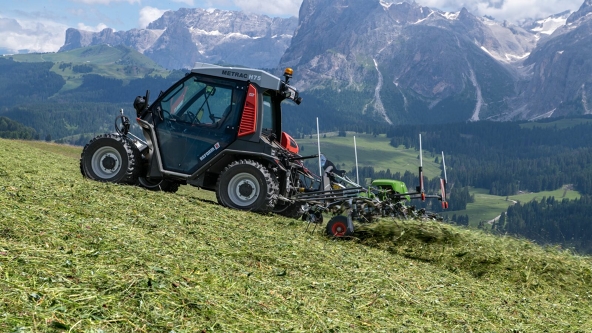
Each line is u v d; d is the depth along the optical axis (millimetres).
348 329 4371
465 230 8898
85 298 3740
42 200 7137
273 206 10461
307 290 5312
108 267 4504
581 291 7441
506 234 9219
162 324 3641
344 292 5496
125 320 3559
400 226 8562
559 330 5410
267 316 4270
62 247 4926
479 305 5914
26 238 5004
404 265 7406
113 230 5988
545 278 7664
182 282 4500
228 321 3953
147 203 8547
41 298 3598
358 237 8633
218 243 6613
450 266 7828
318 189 11664
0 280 3748
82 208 7121
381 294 5641
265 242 7188
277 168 10906
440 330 4809
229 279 5051
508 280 7516
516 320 5555
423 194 10234
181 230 6984
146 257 5094
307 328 4199
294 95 11914
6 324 3158
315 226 9109
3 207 6047
